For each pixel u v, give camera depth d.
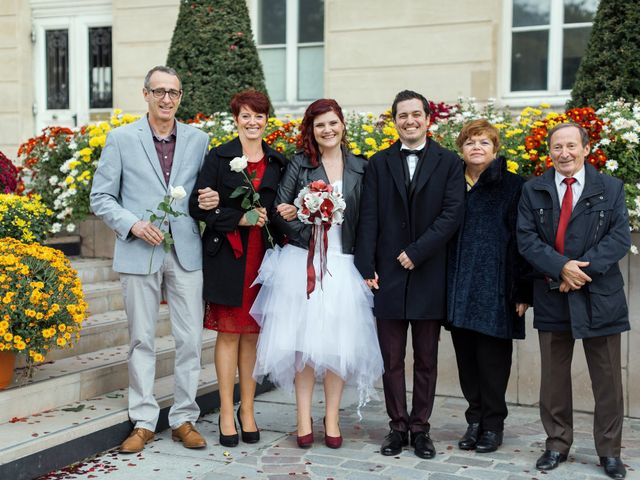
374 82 7.80
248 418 4.01
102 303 5.30
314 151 3.91
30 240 4.63
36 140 6.30
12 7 9.04
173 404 4.07
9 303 3.67
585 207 3.49
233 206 3.82
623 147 4.60
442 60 7.55
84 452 3.68
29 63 9.16
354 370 3.85
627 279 4.48
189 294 3.86
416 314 3.73
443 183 3.77
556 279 3.46
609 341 3.51
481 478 3.46
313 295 3.75
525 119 5.39
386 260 3.80
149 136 3.85
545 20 7.42
